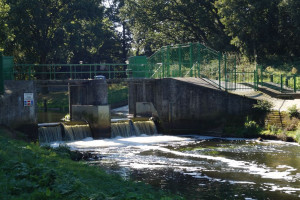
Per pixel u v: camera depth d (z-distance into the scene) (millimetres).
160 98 34844
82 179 12453
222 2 51188
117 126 33125
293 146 25453
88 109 33094
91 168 15742
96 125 31812
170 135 33594
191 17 62594
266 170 19266
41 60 61469
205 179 17781
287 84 36031
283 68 46531
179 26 65250
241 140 28953
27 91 28500
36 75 61000
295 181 17266
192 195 15297
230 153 23766
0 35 47219
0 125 23578
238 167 20047
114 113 50500
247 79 39062
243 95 31531
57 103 65875
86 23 67500
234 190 15977
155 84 35594
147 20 64062
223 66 38875
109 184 12852
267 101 30609
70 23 59625
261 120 30266
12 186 9758
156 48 71438
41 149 18078
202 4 60906
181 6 60531
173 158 22812
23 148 15773
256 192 15688
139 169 19938
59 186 10266
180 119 33656
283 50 53656
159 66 39156
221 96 32188
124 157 23344
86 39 64000
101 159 22781
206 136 32188
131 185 13586
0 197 8930
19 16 55094
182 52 39719
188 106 33344
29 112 28578
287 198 14922
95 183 12438
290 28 51156
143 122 34469
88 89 33156
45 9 58750
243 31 50531
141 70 40656
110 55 86875
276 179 17625
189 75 36625
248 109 31234
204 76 36625
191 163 21266
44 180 10469
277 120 29094
